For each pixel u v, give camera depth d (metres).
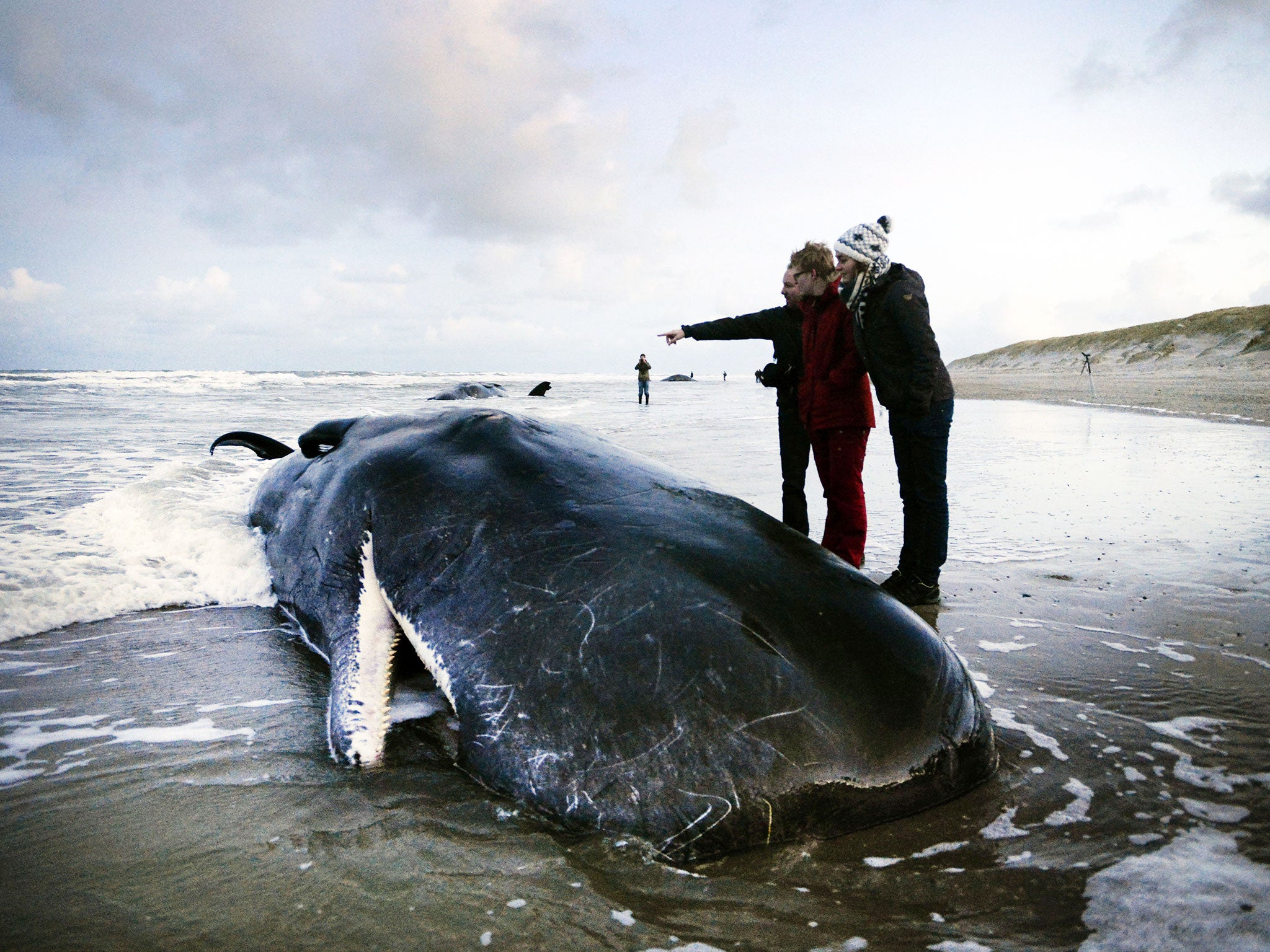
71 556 4.64
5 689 3.06
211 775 2.40
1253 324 55.81
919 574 4.11
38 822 2.12
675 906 1.82
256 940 1.67
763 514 2.82
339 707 2.66
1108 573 4.71
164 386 31.66
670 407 23.42
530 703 2.27
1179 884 1.86
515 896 1.84
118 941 1.65
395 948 1.65
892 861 2.00
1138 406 20.19
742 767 2.06
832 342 4.38
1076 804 2.24
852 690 2.17
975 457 10.30
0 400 19.84
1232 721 2.76
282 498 4.50
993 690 3.03
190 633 3.73
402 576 2.82
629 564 2.40
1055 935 1.71
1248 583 4.49
